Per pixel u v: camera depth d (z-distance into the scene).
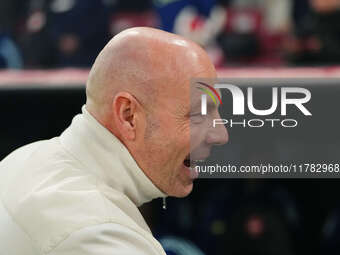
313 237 6.64
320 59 7.38
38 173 3.33
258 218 6.19
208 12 7.83
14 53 8.45
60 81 5.86
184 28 7.80
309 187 6.58
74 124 3.44
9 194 3.30
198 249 6.29
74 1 8.30
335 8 7.33
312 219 6.65
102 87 3.31
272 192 6.28
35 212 3.14
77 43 8.30
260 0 9.72
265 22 9.52
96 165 3.33
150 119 3.28
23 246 3.11
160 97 3.26
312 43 7.39
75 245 3.01
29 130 5.91
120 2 9.18
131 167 3.33
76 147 3.37
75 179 3.27
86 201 3.14
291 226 6.30
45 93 5.79
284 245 6.17
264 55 9.02
